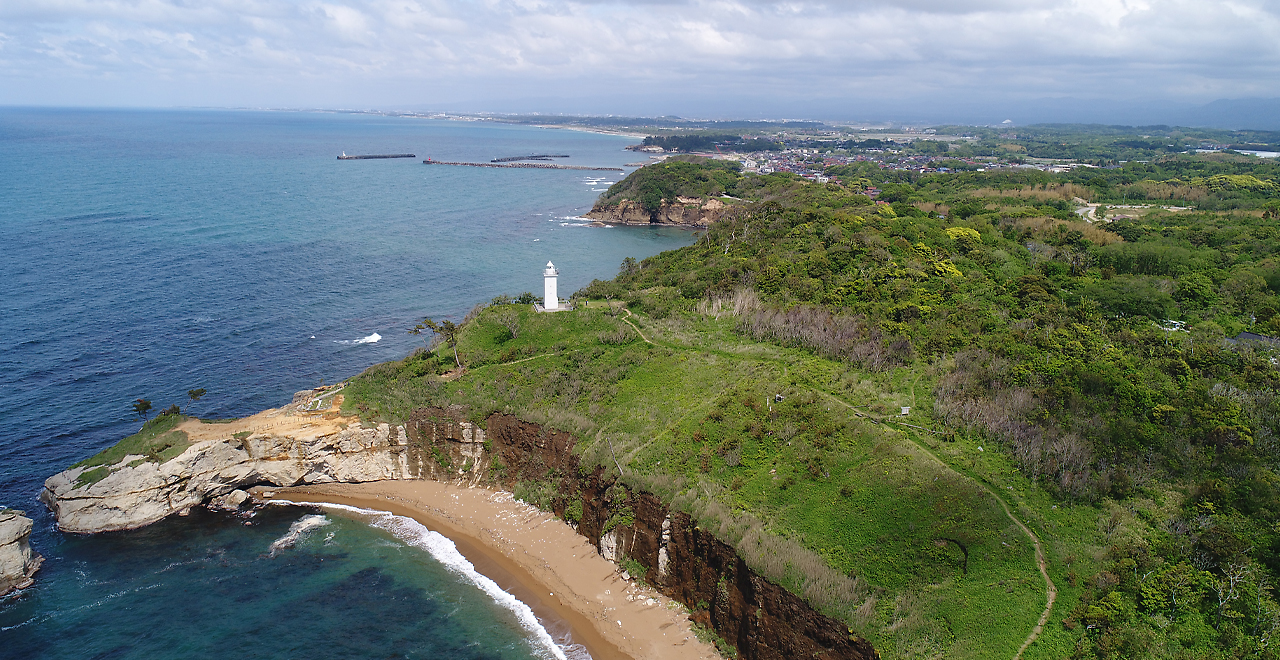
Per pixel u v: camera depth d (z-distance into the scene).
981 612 47.03
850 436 63.31
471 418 77.06
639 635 55.47
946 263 106.94
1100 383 64.94
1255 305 87.56
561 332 95.00
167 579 60.34
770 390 71.88
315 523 69.44
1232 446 56.00
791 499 58.06
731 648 53.41
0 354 98.56
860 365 78.25
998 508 53.81
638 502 62.47
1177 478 55.28
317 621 56.00
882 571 50.91
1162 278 98.50
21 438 78.69
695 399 74.00
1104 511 53.28
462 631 55.62
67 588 58.62
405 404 79.00
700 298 105.50
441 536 67.81
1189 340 76.50
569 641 55.09
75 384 91.88
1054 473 56.62
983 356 75.50
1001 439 61.19
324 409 78.31
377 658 52.53
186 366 100.00
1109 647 43.28
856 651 46.69
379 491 74.94
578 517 67.50
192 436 72.81
